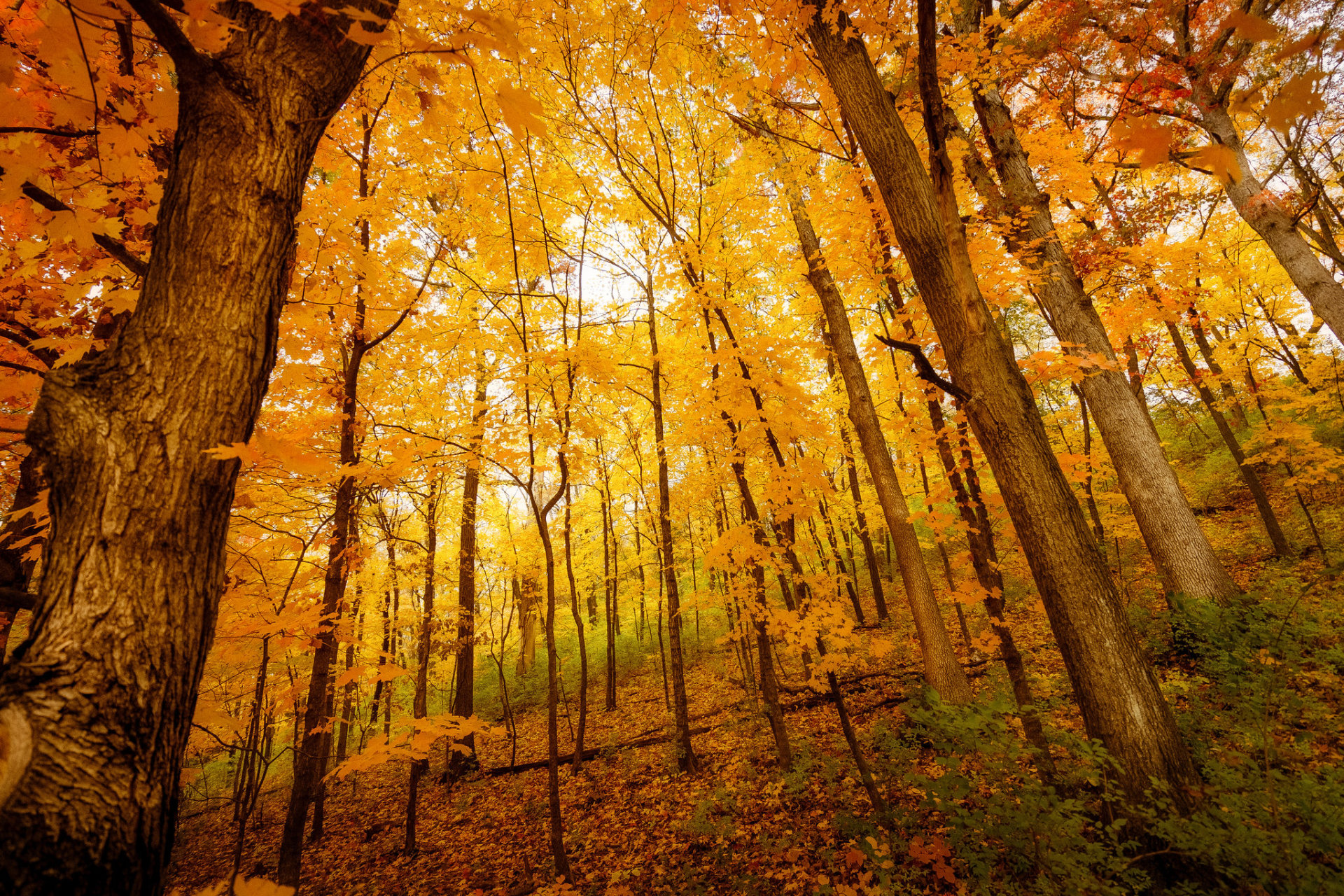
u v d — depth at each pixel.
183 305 1.24
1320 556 7.22
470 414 5.93
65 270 2.66
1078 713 5.15
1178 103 5.45
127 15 1.22
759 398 4.96
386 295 4.00
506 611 15.89
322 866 6.04
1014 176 6.32
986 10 6.14
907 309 5.11
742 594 5.30
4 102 1.56
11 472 3.13
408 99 3.62
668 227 5.49
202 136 1.34
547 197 5.36
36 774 0.89
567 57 4.98
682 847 4.82
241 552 3.00
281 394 3.86
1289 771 3.13
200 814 8.84
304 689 3.74
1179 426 14.11
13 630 2.56
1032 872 2.88
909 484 9.27
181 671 1.10
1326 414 10.38
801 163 6.15
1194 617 5.67
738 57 5.29
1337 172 8.84
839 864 4.01
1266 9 4.02
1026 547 2.88
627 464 11.27
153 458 1.14
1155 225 6.49
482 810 6.84
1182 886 2.44
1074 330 6.53
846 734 4.41
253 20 1.46
